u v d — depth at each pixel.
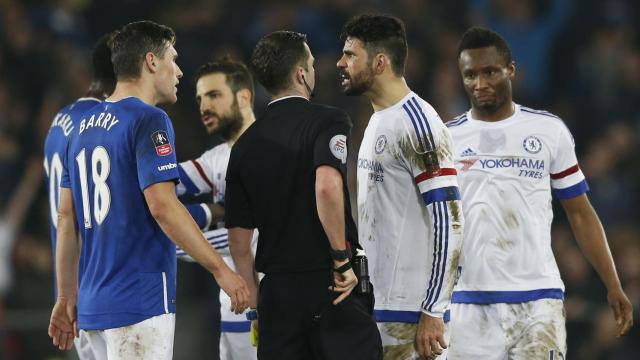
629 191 38.91
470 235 19.36
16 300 32.53
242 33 43.16
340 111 16.36
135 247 16.78
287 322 16.28
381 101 17.42
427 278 17.23
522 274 19.17
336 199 15.71
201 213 20.53
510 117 19.59
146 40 17.27
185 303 34.47
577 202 19.66
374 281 17.52
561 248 33.41
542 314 19.11
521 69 46.22
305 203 16.22
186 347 34.09
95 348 17.38
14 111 39.50
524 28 46.88
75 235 18.00
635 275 32.56
